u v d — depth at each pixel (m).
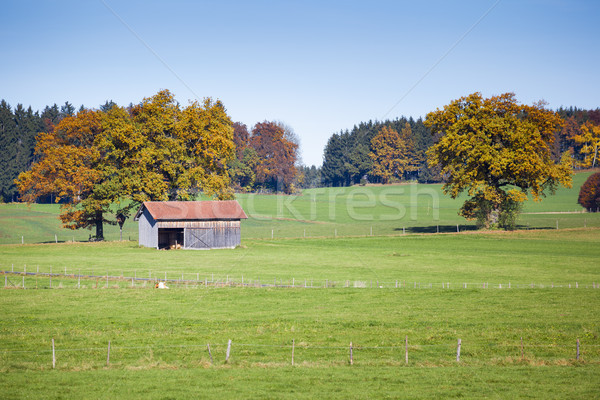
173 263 66.12
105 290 49.28
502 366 28.91
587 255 71.94
